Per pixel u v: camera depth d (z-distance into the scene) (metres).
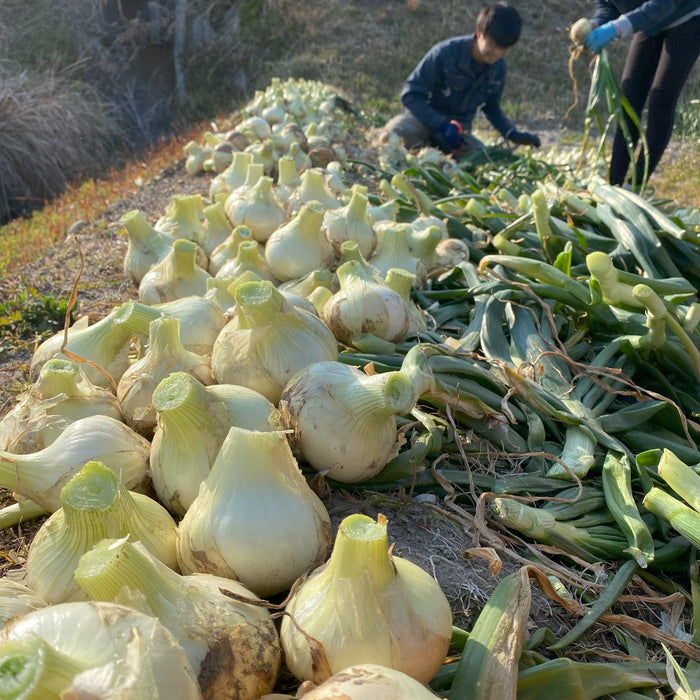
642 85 5.35
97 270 3.91
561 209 3.65
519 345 2.64
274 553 1.49
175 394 1.64
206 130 8.09
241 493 1.50
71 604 1.15
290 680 1.48
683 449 2.28
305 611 1.34
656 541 1.98
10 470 1.63
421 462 2.08
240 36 13.41
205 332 2.19
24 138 8.94
